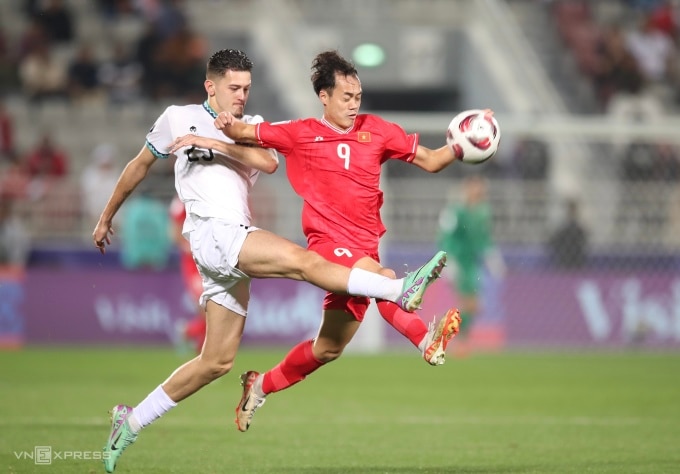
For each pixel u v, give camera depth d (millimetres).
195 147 21891
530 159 63344
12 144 67688
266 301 57844
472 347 58562
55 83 73000
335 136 21516
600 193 60312
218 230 21297
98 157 61125
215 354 21656
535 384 42531
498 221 59094
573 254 58781
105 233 23000
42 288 57781
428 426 30578
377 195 21906
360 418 32250
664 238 59062
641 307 58938
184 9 79812
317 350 22781
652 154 62250
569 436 28656
